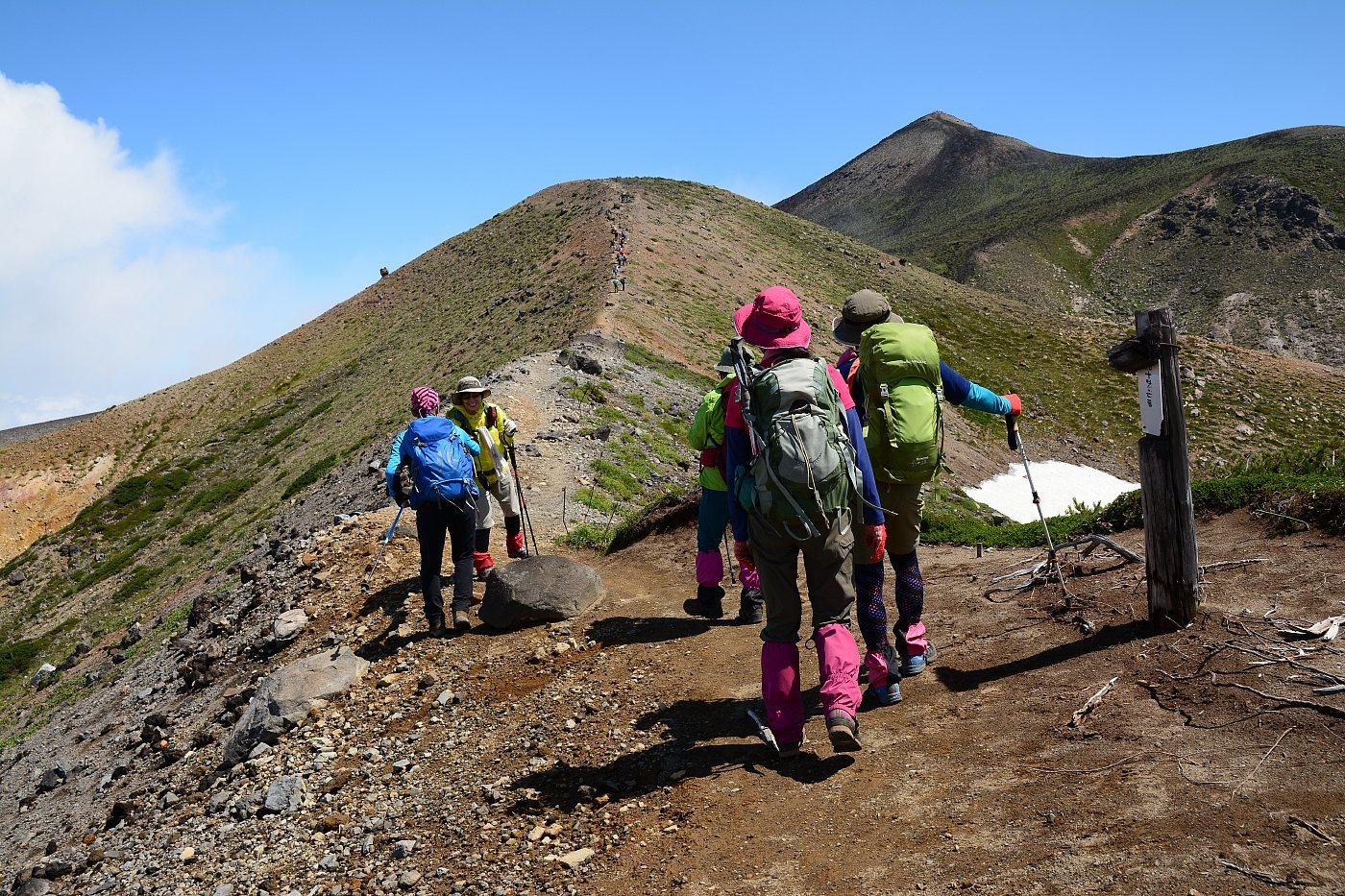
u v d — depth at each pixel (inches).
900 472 185.3
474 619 331.3
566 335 1948.8
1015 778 147.3
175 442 3368.6
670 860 152.7
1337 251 7431.1
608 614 309.4
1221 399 3115.2
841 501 161.3
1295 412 3038.9
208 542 2181.3
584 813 179.2
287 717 284.4
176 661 537.3
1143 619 189.5
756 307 174.2
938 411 188.5
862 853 139.6
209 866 219.8
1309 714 138.3
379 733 261.4
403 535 447.8
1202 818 122.7
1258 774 128.8
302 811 230.4
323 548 469.1
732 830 156.4
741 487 169.9
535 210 4060.0
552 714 232.8
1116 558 231.8
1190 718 148.2
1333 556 192.2
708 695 219.9
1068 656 186.4
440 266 3937.0
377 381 2864.2
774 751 181.2
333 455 2297.0
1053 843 127.4
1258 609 177.6
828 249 4131.4
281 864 205.6
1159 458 179.8
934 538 318.7
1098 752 147.0
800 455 158.7
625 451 861.8
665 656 255.0
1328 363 6304.1
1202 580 197.3
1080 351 3499.0
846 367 198.5
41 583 2342.5
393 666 303.3
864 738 176.4
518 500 411.8
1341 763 125.7
